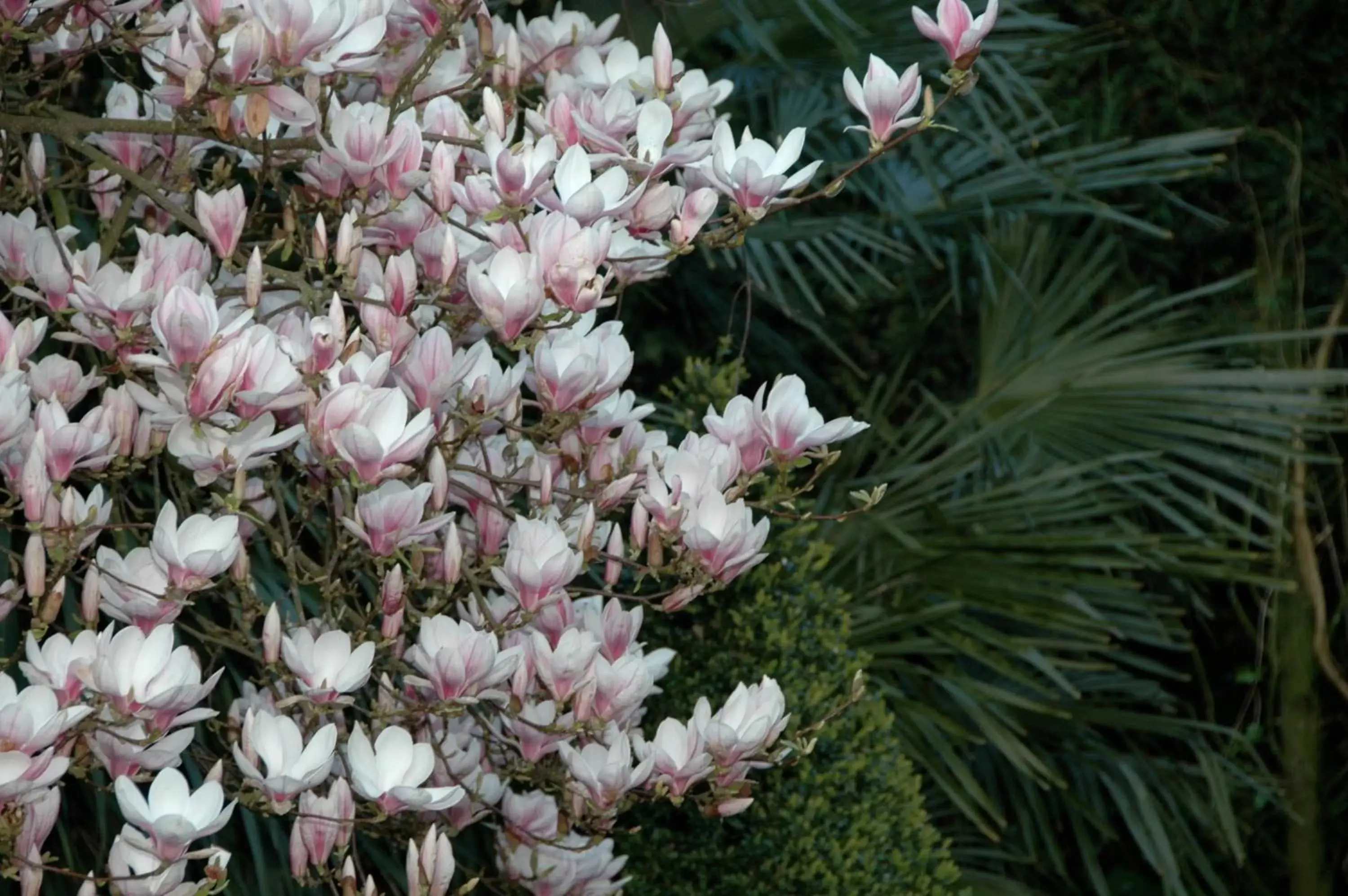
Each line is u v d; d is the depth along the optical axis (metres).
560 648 3.52
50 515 3.36
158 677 3.29
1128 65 9.43
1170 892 6.59
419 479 3.64
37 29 3.62
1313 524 9.49
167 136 3.87
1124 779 6.93
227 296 3.68
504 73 4.01
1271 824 9.40
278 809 3.33
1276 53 9.48
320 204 3.76
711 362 6.74
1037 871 8.10
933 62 5.87
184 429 3.35
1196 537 6.80
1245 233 9.53
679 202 3.73
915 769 7.07
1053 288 7.55
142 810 3.20
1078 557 6.13
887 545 6.36
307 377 3.39
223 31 3.39
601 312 6.20
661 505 3.63
